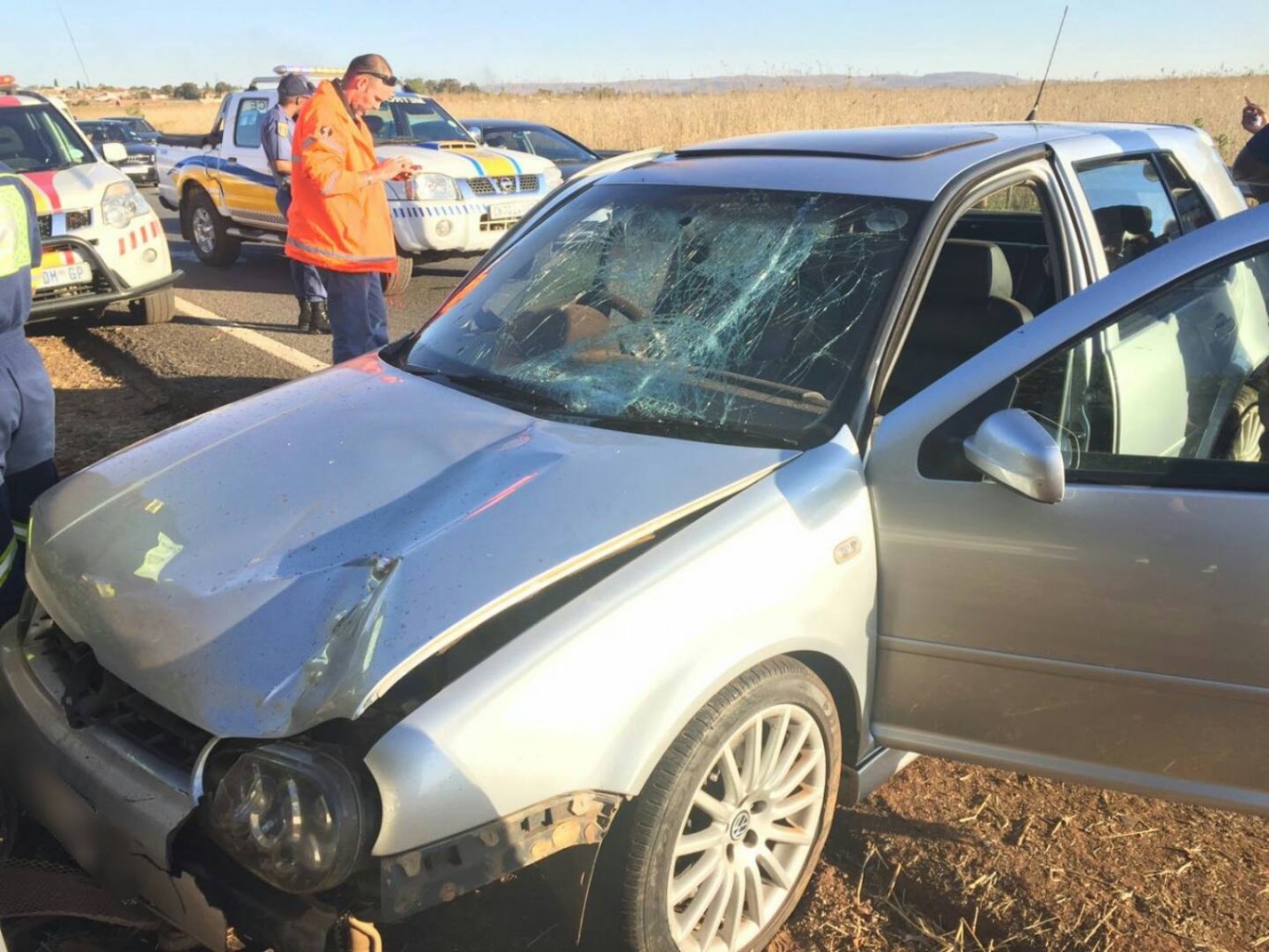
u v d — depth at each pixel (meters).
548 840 2.03
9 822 2.75
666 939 2.24
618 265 3.25
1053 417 2.47
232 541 2.42
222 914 2.02
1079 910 2.58
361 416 2.90
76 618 2.38
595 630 2.11
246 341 7.96
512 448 2.62
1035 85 26.08
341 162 5.33
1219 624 2.28
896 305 2.76
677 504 2.36
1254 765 2.37
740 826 2.39
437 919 2.54
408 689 2.13
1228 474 2.29
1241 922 2.55
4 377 3.55
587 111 26.17
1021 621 2.42
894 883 2.68
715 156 3.56
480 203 9.62
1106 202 3.40
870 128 3.62
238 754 2.03
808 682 2.42
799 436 2.60
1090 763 2.51
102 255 7.68
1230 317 2.52
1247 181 8.66
